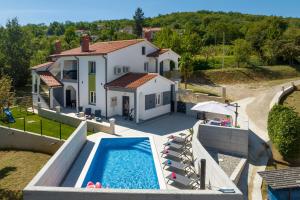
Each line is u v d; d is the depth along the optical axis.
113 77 29.86
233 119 28.61
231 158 20.06
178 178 14.98
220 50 78.75
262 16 149.75
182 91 37.66
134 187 15.62
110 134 24.09
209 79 54.09
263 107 35.19
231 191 11.57
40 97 34.91
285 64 66.25
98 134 24.16
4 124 27.00
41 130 23.81
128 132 24.61
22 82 53.53
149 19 169.12
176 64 38.06
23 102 35.66
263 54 68.12
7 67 50.06
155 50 36.25
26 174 19.09
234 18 145.62
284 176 14.10
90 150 20.44
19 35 53.88
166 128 25.81
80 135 20.66
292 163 20.03
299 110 34.09
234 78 55.06
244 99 39.97
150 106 28.97
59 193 11.76
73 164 18.05
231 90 46.28
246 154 20.45
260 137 25.20
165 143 20.27
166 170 16.81
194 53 63.34
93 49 32.50
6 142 24.52
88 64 30.83
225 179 12.41
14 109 33.66
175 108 32.06
